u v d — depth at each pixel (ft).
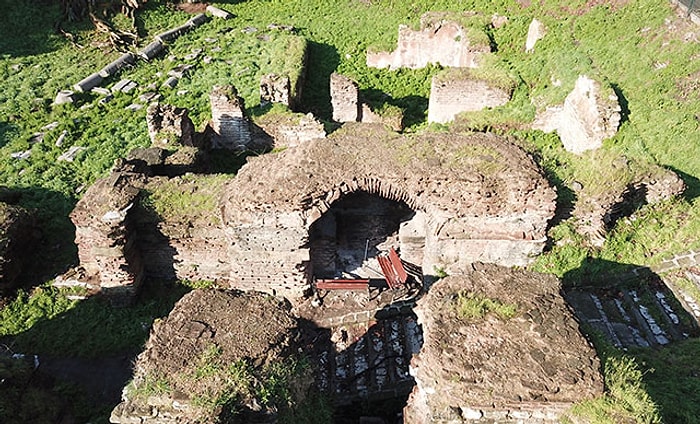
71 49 76.23
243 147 60.80
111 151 57.16
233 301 27.35
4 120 61.00
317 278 44.42
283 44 79.41
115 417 22.72
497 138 40.22
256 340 25.20
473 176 36.73
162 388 22.94
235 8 93.56
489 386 23.07
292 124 58.75
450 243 39.86
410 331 38.70
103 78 70.03
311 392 27.30
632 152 49.24
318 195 36.45
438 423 23.48
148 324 39.96
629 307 37.76
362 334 39.19
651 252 41.39
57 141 58.29
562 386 22.99
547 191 37.14
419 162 37.29
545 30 69.77
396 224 48.93
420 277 44.09
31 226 44.75
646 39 60.95
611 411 22.40
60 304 41.06
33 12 80.18
